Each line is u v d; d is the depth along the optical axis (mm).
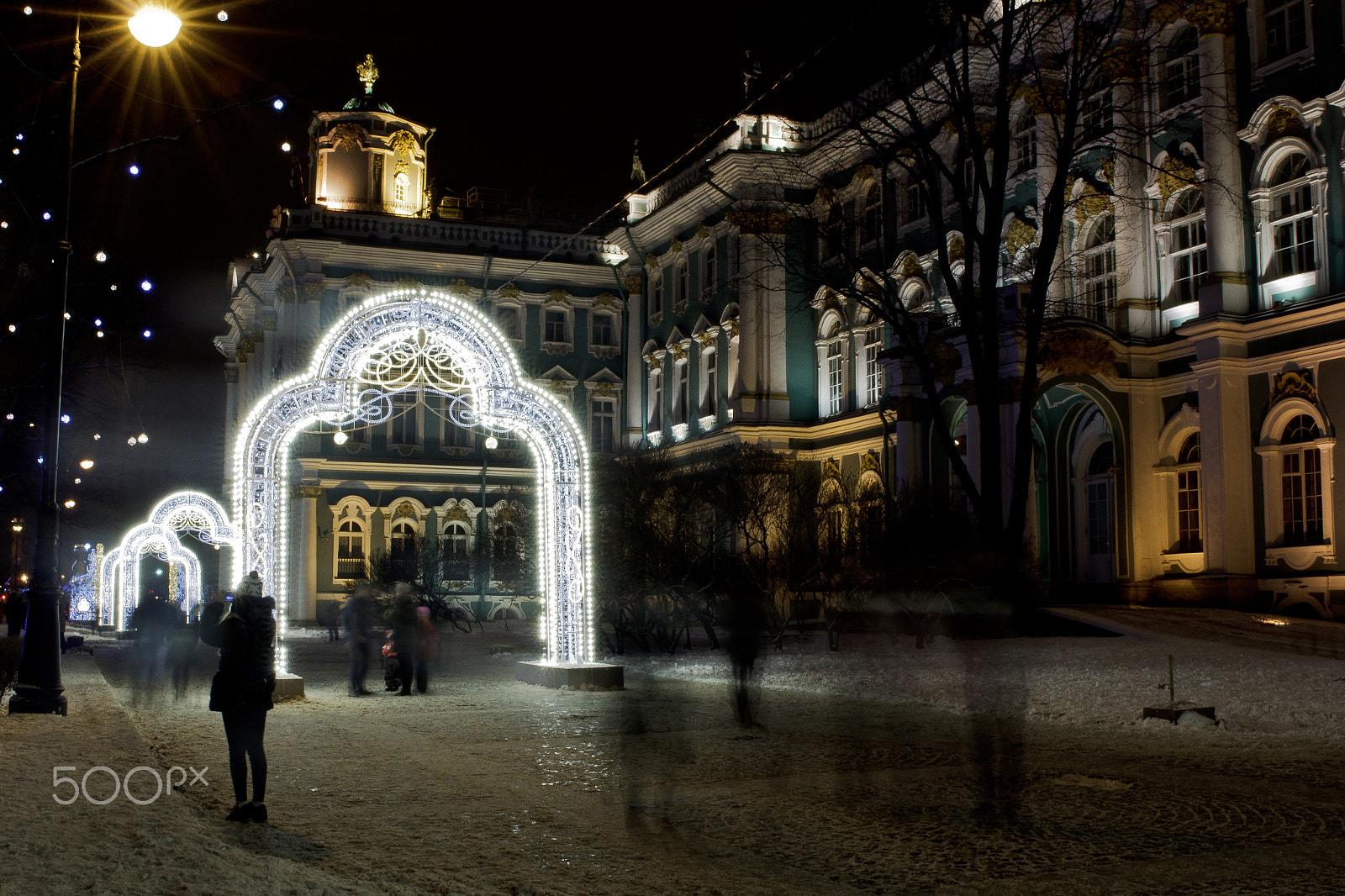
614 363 59438
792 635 29531
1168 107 33500
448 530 55500
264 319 58625
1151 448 33250
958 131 26062
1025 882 7367
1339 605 28234
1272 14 31047
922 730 14117
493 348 19547
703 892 7188
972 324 25641
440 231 57250
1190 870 7621
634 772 11055
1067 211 35938
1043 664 20047
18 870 6969
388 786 10672
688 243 54031
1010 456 31500
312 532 52969
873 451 42906
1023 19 26109
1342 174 28969
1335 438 28734
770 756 12125
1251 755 12148
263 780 9266
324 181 60188
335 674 24562
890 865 7785
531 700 18266
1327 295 29094
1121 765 11570
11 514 46844
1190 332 31375
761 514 29969
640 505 28734
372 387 19359
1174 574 32500
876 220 44375
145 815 8719
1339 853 8047
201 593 46250
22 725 14008
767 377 47281
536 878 7469
